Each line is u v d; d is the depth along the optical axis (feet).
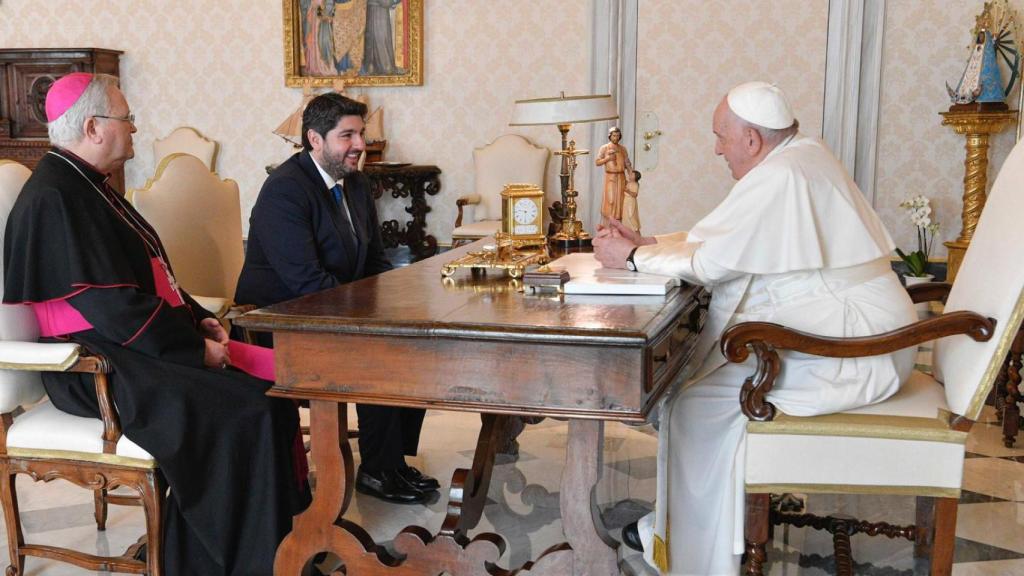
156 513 8.81
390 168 26.27
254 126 28.71
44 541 10.46
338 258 11.64
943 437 8.35
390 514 11.22
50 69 27.84
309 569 8.89
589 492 7.78
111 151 9.59
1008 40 21.97
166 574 8.98
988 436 13.93
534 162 26.05
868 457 8.48
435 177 27.71
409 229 27.53
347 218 11.96
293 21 27.68
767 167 9.07
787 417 8.60
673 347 8.58
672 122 25.85
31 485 12.27
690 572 9.34
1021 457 13.05
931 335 8.34
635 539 10.39
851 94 24.35
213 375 9.13
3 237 9.08
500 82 26.96
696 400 9.29
